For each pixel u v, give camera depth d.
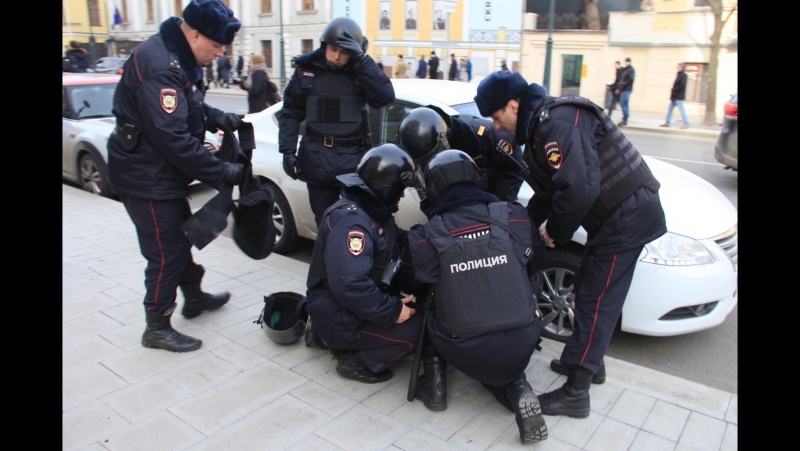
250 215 3.34
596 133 2.53
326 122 3.74
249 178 3.34
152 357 3.20
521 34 22.84
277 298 3.47
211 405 2.77
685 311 3.26
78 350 3.25
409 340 2.83
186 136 2.88
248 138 3.45
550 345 3.40
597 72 21.22
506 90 2.70
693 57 18.33
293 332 3.27
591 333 2.66
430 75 23.30
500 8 24.72
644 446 2.52
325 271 2.84
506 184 3.46
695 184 3.82
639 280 3.21
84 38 40.97
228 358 3.21
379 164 2.68
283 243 5.06
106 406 2.75
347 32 3.50
